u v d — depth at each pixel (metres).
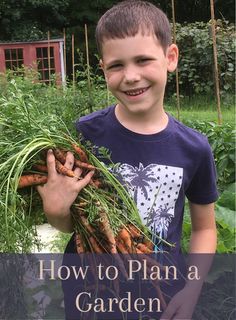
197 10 21.33
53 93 5.58
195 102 13.38
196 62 13.66
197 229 1.95
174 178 1.77
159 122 1.79
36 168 1.62
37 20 19.81
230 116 10.02
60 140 1.63
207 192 1.88
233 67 13.41
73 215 1.64
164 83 1.74
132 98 1.69
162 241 1.72
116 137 1.77
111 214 1.60
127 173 1.75
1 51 15.38
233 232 2.98
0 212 1.52
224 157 3.88
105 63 1.71
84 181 1.60
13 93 1.72
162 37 1.71
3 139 1.62
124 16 1.67
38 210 1.70
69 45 19.52
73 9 20.23
